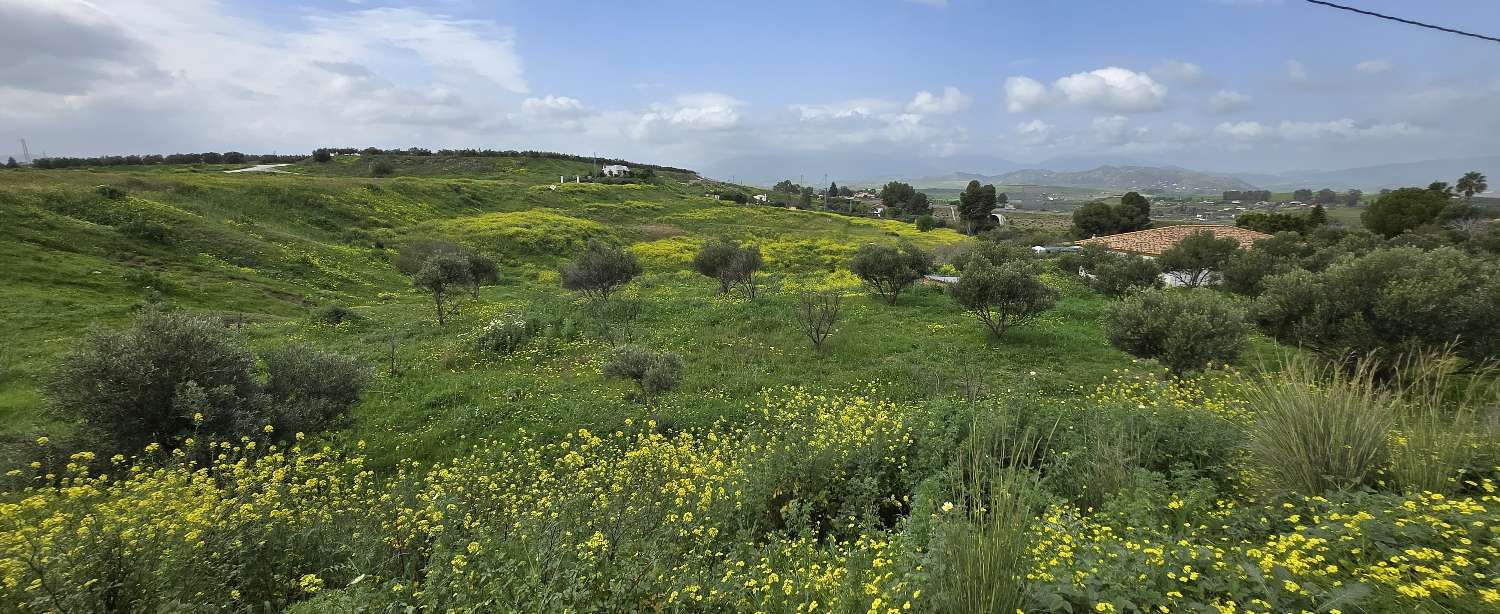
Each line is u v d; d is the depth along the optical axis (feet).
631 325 60.95
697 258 82.53
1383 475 13.38
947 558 9.71
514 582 11.95
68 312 54.80
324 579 14.44
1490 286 30.86
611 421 33.99
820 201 326.85
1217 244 88.99
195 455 22.85
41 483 21.58
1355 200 487.20
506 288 97.76
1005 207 559.79
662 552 13.25
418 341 56.95
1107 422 19.43
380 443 32.12
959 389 36.58
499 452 30.50
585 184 242.17
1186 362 35.19
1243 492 15.28
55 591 11.03
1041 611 8.88
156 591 12.09
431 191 173.58
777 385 40.60
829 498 18.65
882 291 74.08
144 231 85.81
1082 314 63.26
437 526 15.07
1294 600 8.71
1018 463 16.84
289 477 21.06
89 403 23.75
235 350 27.76
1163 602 8.77
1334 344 34.68
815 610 11.09
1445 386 18.70
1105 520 13.71
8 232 73.05
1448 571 8.27
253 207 122.52
